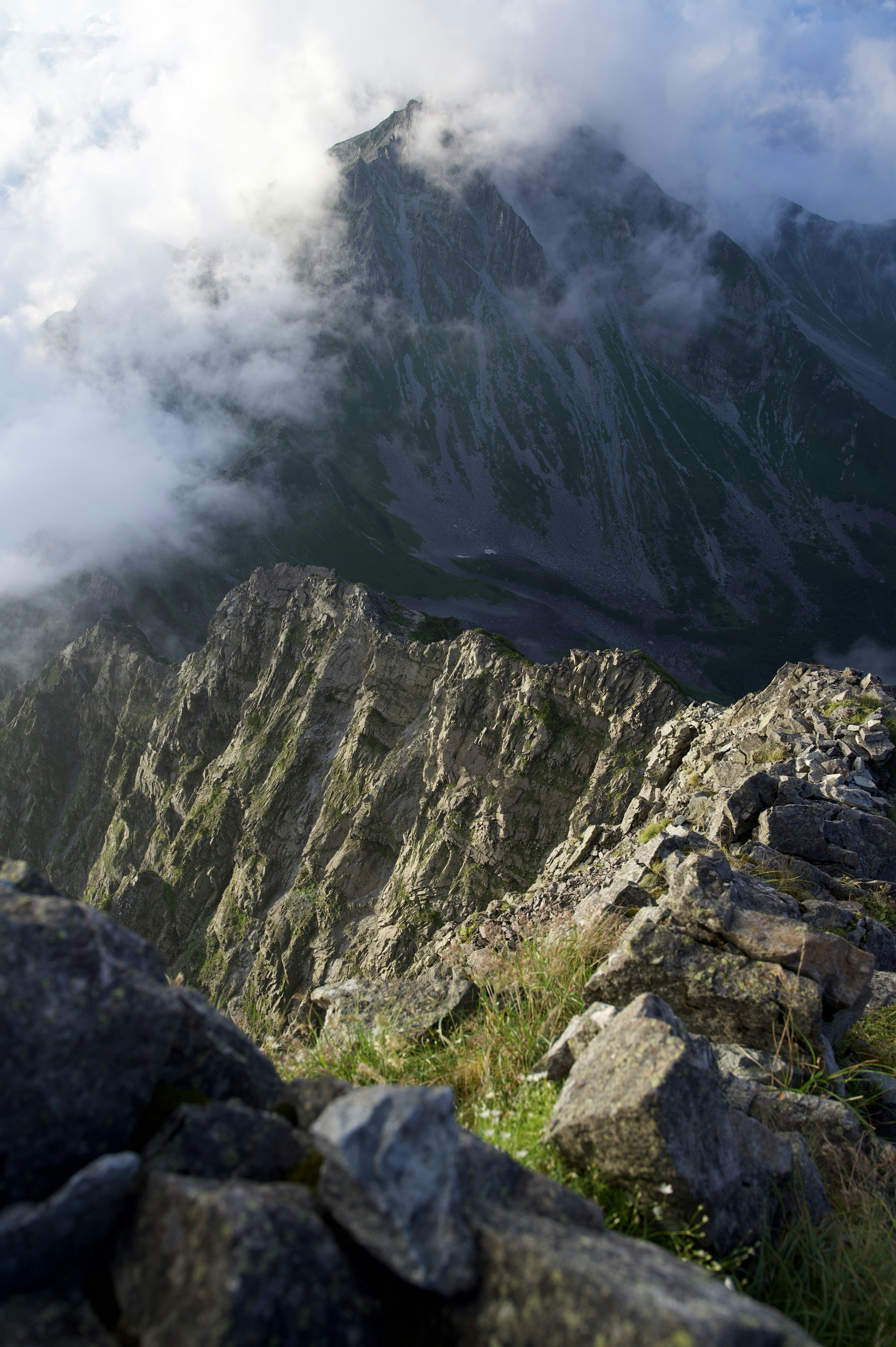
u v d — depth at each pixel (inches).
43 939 168.2
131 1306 137.9
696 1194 196.5
